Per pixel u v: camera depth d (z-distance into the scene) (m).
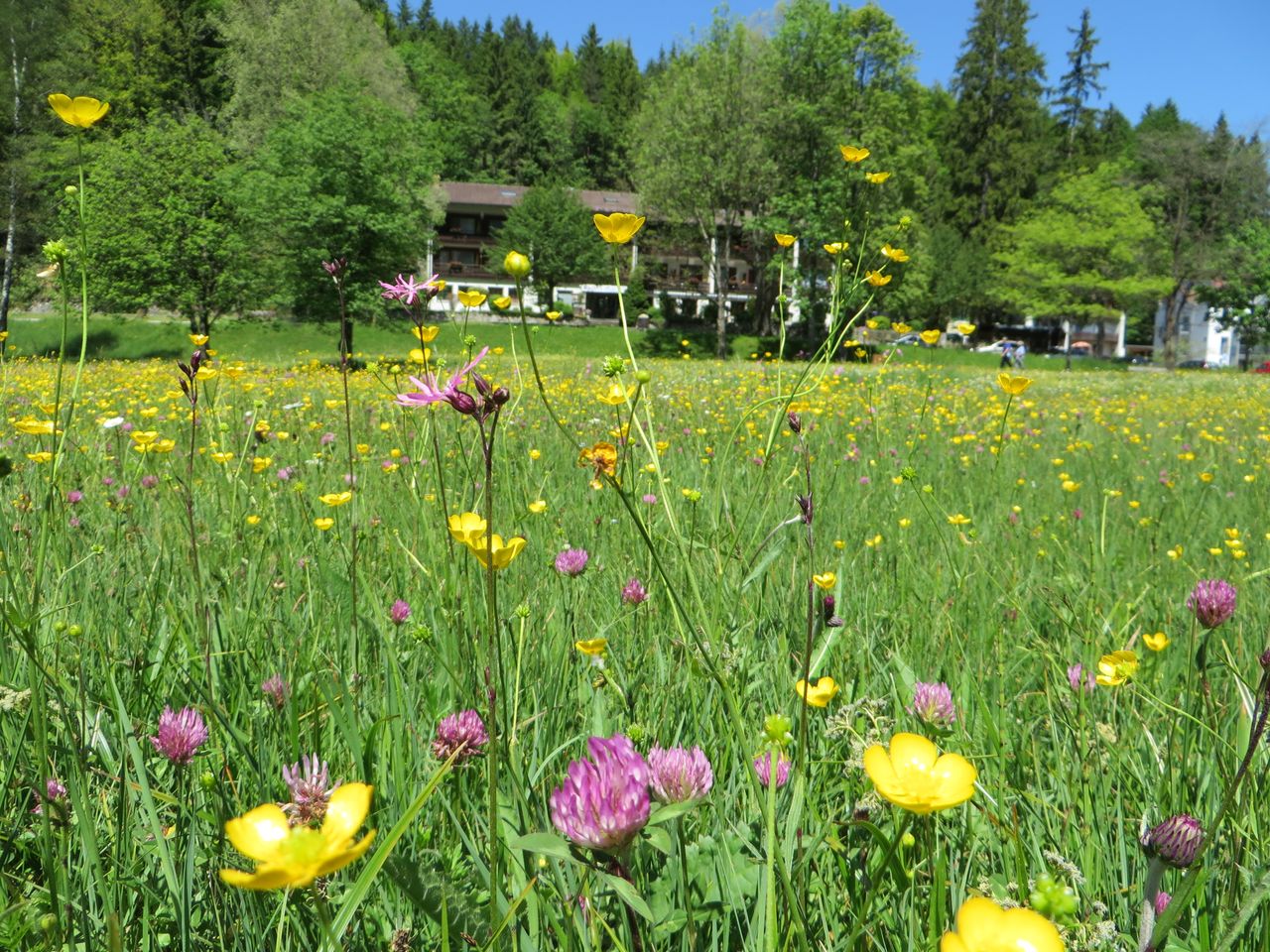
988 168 75.12
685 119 42.22
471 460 3.82
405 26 116.50
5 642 2.03
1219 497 5.54
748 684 2.09
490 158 92.31
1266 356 64.25
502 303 2.43
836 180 39.09
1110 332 77.94
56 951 1.19
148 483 4.19
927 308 59.94
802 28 40.16
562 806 0.88
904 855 1.33
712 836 1.46
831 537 3.73
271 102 44.59
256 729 1.75
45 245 2.05
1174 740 1.91
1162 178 50.78
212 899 1.35
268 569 3.03
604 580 2.91
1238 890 1.37
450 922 1.01
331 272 2.62
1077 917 1.28
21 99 30.70
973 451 7.41
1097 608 2.90
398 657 2.25
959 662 2.41
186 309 30.75
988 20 77.12
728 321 59.16
